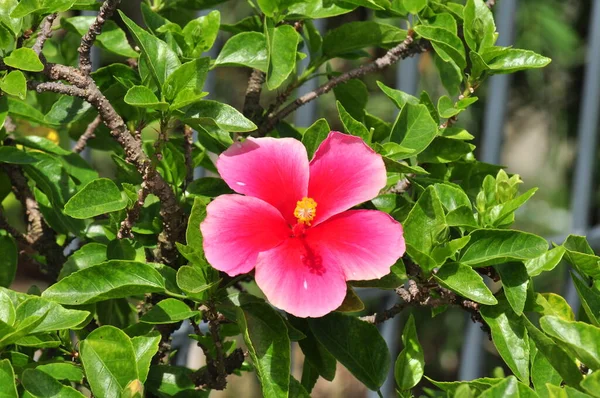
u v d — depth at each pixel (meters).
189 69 1.35
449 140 1.43
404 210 1.40
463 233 1.37
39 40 1.38
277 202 1.34
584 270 1.37
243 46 1.43
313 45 1.51
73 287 1.34
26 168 1.45
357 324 1.38
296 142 1.35
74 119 1.44
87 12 1.75
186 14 1.55
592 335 1.28
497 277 1.39
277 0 1.43
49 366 1.35
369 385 1.37
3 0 1.38
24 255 1.52
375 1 1.48
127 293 1.34
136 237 1.43
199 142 1.52
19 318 1.31
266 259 1.31
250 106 1.49
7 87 1.35
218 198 1.33
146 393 1.42
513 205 1.37
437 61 1.49
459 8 1.49
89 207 1.37
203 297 1.35
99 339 1.32
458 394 1.30
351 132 1.40
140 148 1.37
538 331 1.31
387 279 1.35
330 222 1.33
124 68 1.45
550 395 1.28
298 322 1.40
